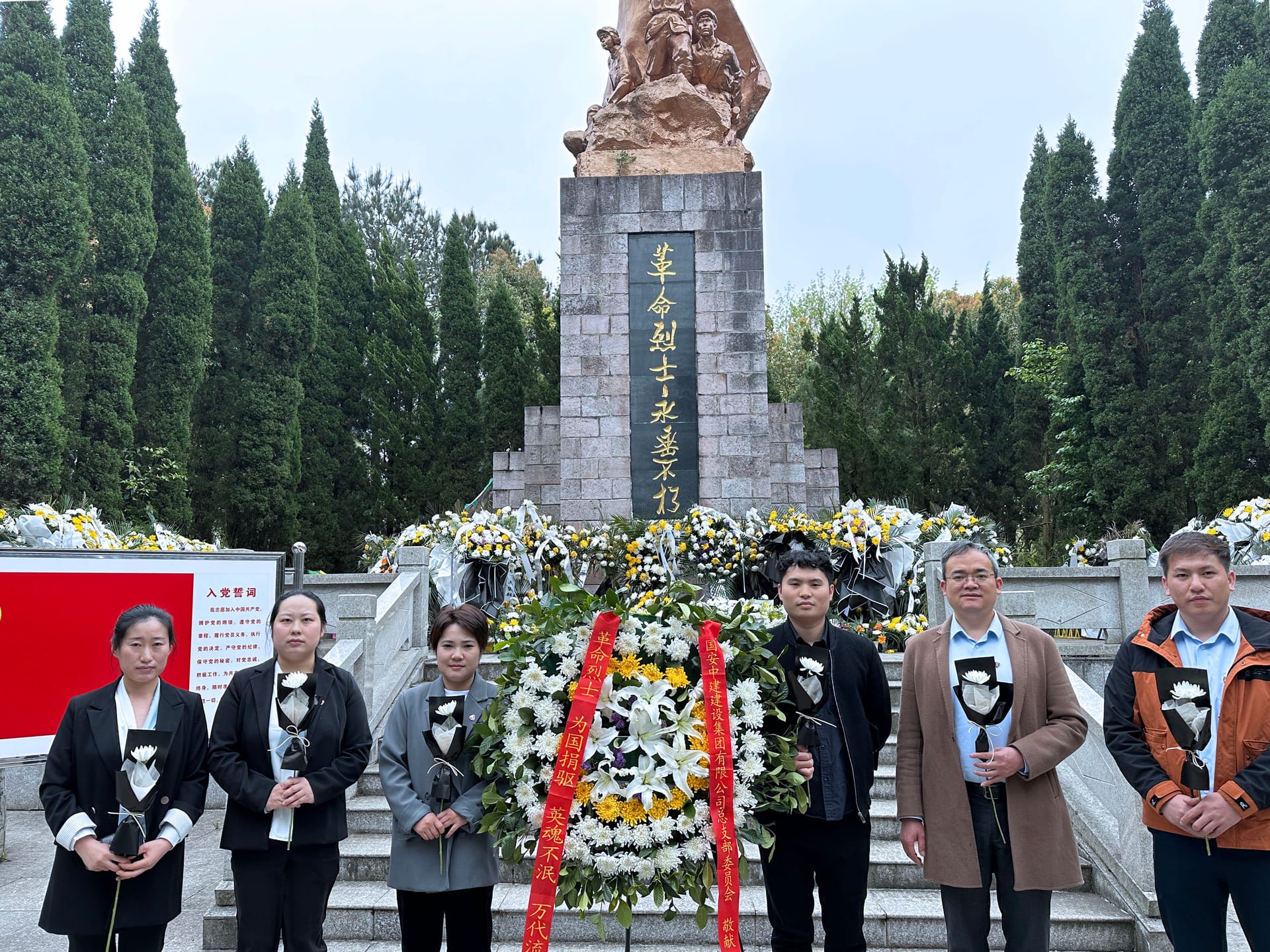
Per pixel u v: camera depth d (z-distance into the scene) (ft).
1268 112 42.91
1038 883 9.53
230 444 51.52
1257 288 41.29
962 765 10.11
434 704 10.55
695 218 33.06
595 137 34.88
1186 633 9.60
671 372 32.40
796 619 10.37
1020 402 55.93
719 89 36.29
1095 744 14.52
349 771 10.48
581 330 32.73
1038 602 21.03
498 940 13.37
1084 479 50.14
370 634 18.48
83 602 12.85
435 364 58.80
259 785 10.04
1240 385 42.50
